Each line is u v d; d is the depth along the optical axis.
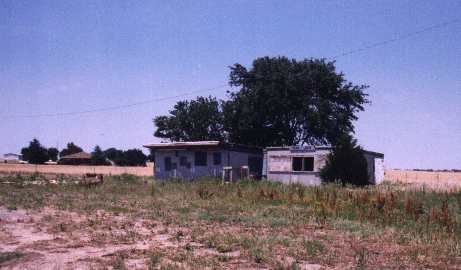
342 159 31.92
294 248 11.49
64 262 10.05
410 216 16.75
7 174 58.69
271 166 38.06
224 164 39.97
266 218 17.11
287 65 51.81
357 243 12.51
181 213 18.80
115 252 11.01
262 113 52.16
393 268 9.75
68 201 23.50
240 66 53.75
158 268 9.41
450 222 15.32
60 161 120.81
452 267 10.00
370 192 21.53
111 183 36.34
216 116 60.44
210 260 10.11
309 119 50.44
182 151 42.41
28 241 12.61
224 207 20.64
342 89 52.50
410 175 72.31
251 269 9.52
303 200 21.47
